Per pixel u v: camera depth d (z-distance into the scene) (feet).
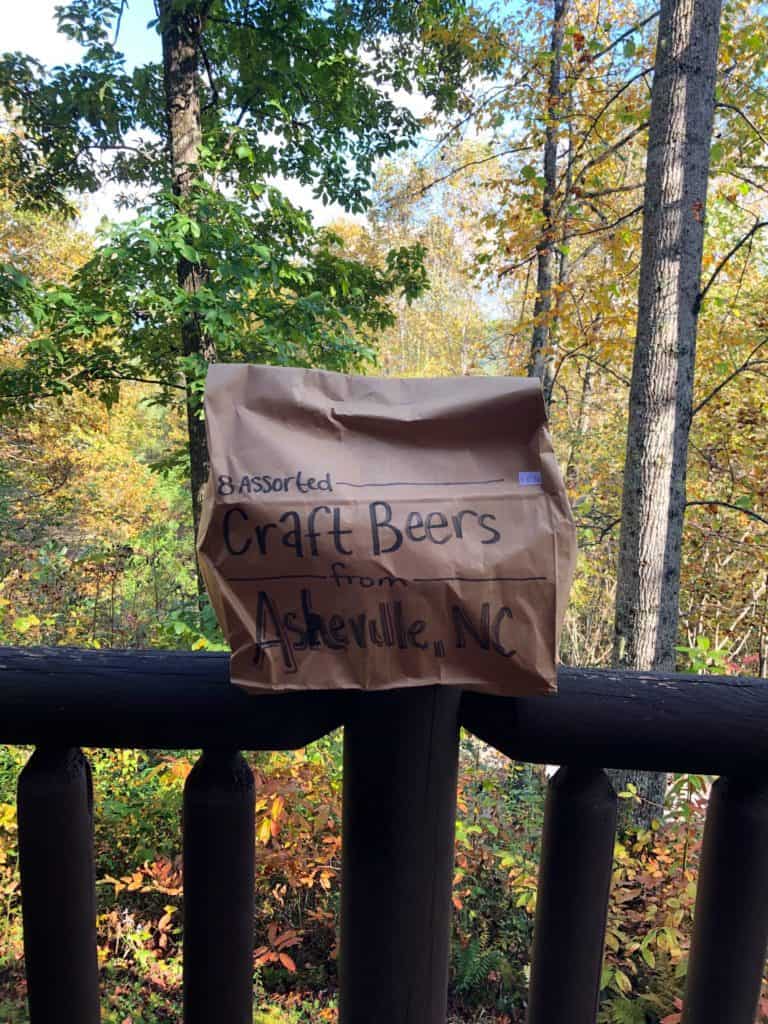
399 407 2.37
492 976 8.74
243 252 15.83
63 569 19.65
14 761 10.78
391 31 21.89
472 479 2.31
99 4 17.97
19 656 2.96
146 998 8.25
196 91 18.67
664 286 12.64
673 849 9.29
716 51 12.44
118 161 22.20
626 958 8.43
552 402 22.45
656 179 12.64
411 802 2.94
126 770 11.82
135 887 9.32
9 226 32.99
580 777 3.02
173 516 38.70
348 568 2.22
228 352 17.71
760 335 21.63
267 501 2.22
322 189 22.62
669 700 2.83
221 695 2.89
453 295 65.62
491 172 33.81
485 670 2.27
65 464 34.09
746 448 22.74
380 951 3.06
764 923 3.07
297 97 19.54
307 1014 8.30
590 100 21.34
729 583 25.41
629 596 13.10
